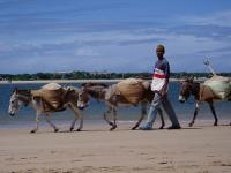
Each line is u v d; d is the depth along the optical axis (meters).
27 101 20.44
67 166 11.59
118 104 20.45
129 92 20.14
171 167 11.31
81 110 20.80
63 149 14.09
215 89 21.48
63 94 20.36
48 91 20.12
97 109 41.31
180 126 21.42
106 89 20.47
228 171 10.90
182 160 12.10
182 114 34.53
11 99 20.41
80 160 12.28
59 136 17.73
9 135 18.64
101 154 13.08
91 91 20.58
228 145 14.42
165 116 29.00
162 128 20.17
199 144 14.65
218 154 12.90
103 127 22.73
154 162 11.87
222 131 18.34
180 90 21.33
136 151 13.46
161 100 19.58
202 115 32.88
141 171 10.95
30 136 18.03
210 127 20.64
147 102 20.41
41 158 12.67
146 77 21.31
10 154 13.40
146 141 15.48
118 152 13.35
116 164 11.70
